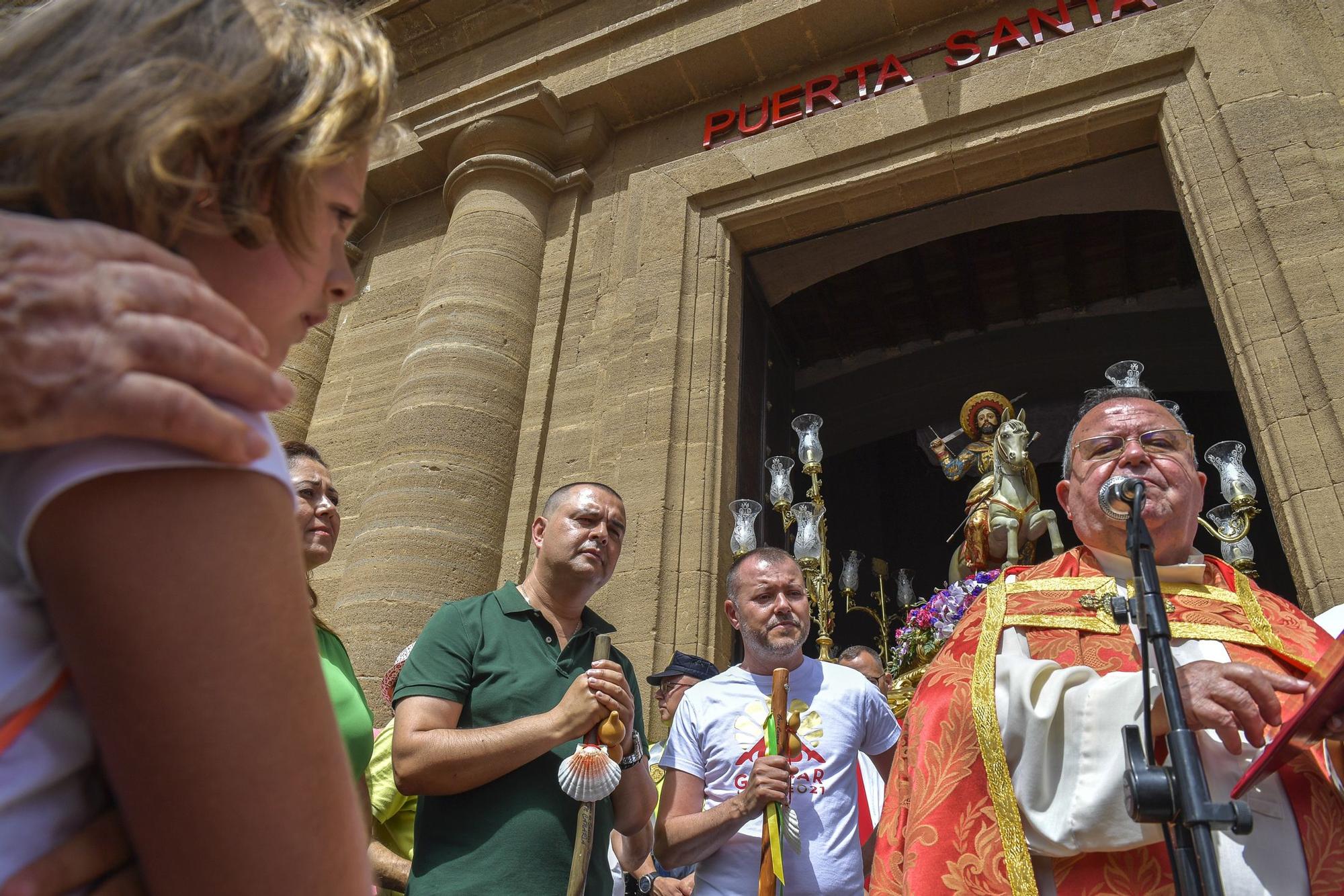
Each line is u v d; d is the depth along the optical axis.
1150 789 1.49
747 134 7.83
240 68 0.72
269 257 0.75
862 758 3.58
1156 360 11.58
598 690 2.49
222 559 0.60
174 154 0.68
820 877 2.94
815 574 5.19
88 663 0.58
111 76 0.68
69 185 0.65
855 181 7.23
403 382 7.48
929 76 7.40
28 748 0.60
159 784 0.58
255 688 0.60
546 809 2.53
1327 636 2.29
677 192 7.75
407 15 9.40
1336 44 6.10
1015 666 2.19
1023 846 2.01
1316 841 1.89
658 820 3.19
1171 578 2.46
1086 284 11.44
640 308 7.32
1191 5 6.65
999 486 6.20
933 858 2.08
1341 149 5.69
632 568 6.30
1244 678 1.79
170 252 0.67
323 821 0.62
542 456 7.25
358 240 9.21
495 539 6.90
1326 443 4.96
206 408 0.59
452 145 8.67
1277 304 5.41
